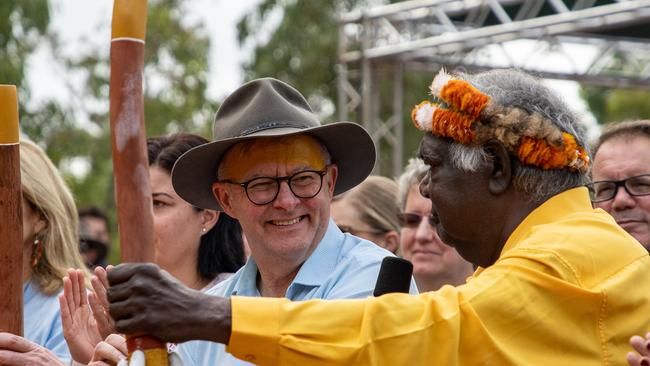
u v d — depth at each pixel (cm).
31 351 372
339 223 607
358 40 1418
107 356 365
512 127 320
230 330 285
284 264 392
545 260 302
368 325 288
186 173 406
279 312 288
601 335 304
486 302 295
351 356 286
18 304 345
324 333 287
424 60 1359
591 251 309
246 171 386
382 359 287
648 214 482
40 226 504
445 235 335
